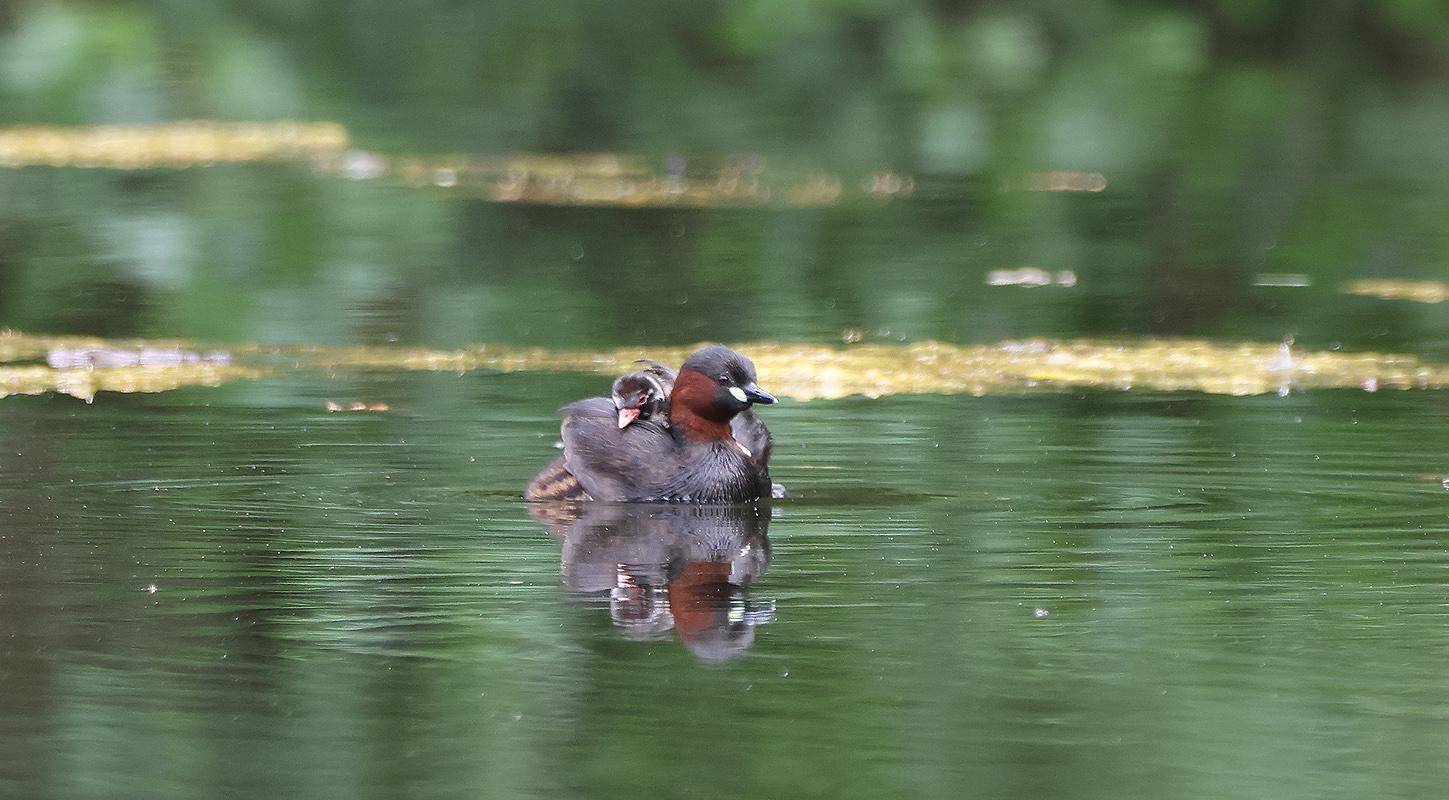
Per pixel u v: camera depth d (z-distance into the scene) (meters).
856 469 12.80
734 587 9.68
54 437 13.66
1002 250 26.47
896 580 9.82
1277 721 7.65
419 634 8.84
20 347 18.27
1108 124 41.12
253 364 17.45
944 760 7.16
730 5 54.59
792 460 13.10
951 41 51.12
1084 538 10.73
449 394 15.81
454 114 43.59
